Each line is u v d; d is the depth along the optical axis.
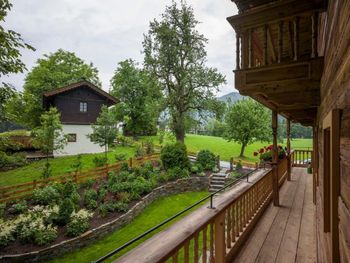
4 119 6.28
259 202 5.07
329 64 2.04
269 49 5.11
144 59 20.64
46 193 9.97
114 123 17.91
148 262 1.44
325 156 2.18
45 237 7.32
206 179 14.57
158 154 17.72
